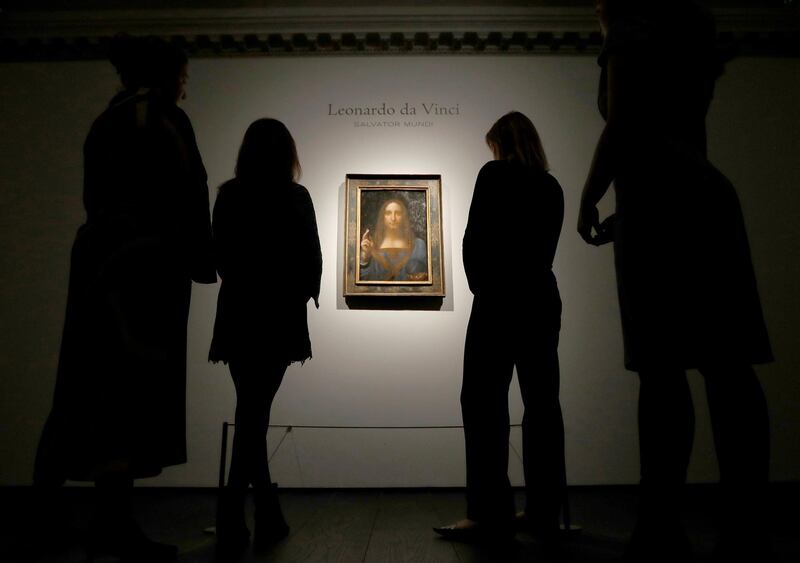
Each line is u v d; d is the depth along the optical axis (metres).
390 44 4.22
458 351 3.69
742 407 1.18
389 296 3.70
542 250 2.05
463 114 4.11
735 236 1.27
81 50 4.23
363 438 3.56
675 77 1.37
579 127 4.09
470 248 2.02
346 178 3.92
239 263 2.05
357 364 3.66
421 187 3.90
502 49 4.24
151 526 2.32
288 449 3.54
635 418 3.60
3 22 4.11
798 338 3.75
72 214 3.96
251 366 1.96
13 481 3.50
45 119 4.11
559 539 1.91
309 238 2.14
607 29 1.53
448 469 3.52
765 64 4.23
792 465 3.53
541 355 1.99
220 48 4.21
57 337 3.74
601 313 3.76
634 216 1.33
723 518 1.18
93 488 3.37
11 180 4.00
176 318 1.57
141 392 1.41
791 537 1.92
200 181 1.73
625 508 2.75
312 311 3.73
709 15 1.45
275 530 1.98
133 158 1.61
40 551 1.70
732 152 4.07
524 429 2.03
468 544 1.84
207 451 3.52
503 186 2.05
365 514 2.57
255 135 2.17
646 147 1.33
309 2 4.15
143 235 1.52
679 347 1.24
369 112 4.11
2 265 3.85
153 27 4.17
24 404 3.62
